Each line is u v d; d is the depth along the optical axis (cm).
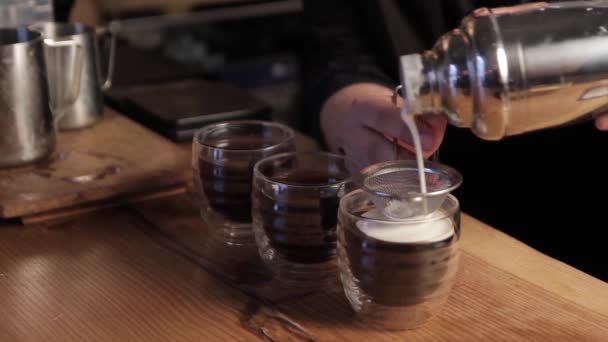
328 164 82
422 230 67
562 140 122
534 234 122
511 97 70
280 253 78
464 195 129
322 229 75
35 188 96
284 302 76
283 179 82
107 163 104
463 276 79
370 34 121
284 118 185
